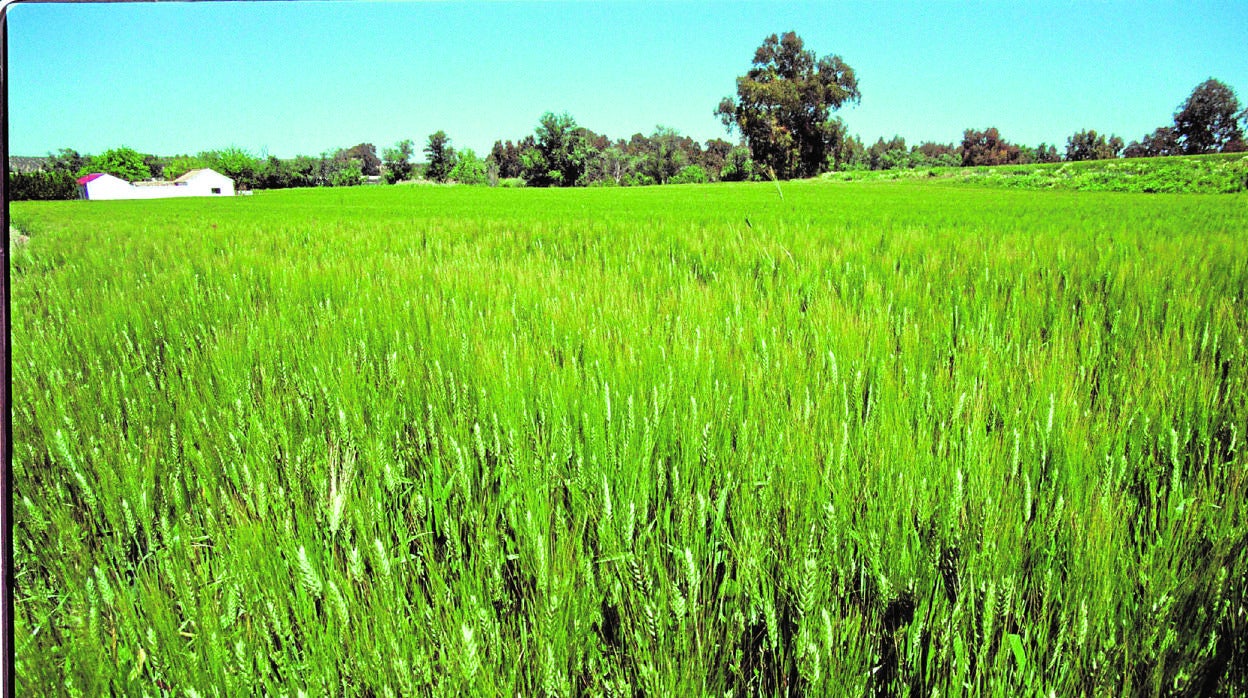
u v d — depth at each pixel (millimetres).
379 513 1762
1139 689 1315
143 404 2525
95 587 1492
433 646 1361
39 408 2305
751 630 1533
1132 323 3219
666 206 16328
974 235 6766
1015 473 1744
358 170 57125
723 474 1917
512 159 61875
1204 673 1352
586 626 1450
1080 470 1766
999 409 2182
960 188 24797
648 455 1846
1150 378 2422
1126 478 1859
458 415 2193
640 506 1743
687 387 2234
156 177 50531
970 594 1415
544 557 1439
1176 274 4094
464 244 7543
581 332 2943
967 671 1325
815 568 1392
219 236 9789
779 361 2469
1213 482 1710
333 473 1698
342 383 2498
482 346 2641
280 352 3049
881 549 1568
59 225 14531
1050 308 3586
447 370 2604
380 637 1349
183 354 3162
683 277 4711
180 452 2254
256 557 1568
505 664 1345
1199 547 1598
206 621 1376
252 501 1724
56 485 1939
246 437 2121
